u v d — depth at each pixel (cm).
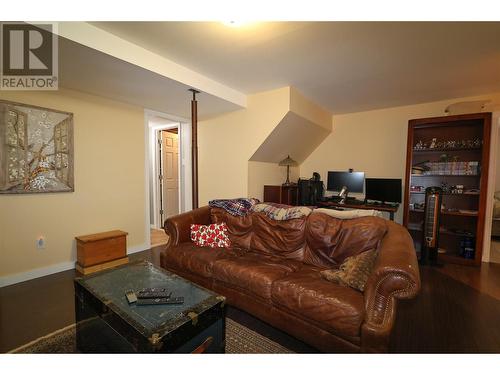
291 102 316
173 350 113
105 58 203
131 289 149
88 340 146
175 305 131
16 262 245
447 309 205
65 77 242
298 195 424
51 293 224
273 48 218
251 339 163
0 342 156
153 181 495
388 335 124
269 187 395
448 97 347
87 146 296
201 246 238
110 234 295
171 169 511
